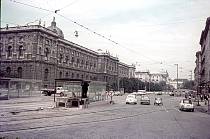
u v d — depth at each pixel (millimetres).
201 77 97750
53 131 13406
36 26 70125
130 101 47531
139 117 23031
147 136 12805
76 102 31984
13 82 46344
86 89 35969
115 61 127812
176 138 12633
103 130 14320
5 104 31906
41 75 71000
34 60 68875
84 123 17156
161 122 19594
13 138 11062
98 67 116125
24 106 29562
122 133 13484
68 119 19234
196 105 51438
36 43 69438
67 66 89250
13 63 71625
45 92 60250
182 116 26297
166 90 163125
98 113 25578
